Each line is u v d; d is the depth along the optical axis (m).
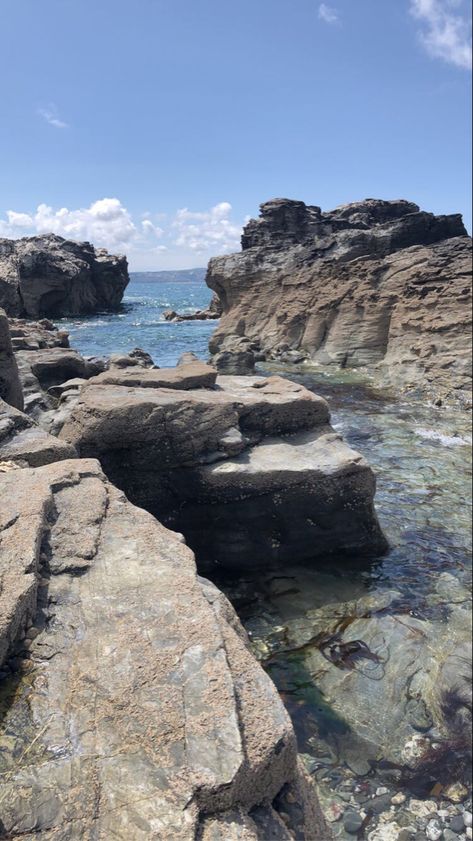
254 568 8.42
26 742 3.05
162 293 163.38
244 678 3.40
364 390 21.16
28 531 4.49
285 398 9.15
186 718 3.08
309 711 5.66
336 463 8.27
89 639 3.72
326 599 7.70
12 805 2.75
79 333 43.66
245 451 8.55
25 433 7.47
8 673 3.50
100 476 5.92
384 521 10.12
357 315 27.02
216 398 8.81
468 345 20.22
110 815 2.67
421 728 5.45
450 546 9.24
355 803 4.69
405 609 7.43
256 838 2.66
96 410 7.87
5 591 3.81
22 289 55.41
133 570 4.44
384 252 31.77
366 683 6.06
